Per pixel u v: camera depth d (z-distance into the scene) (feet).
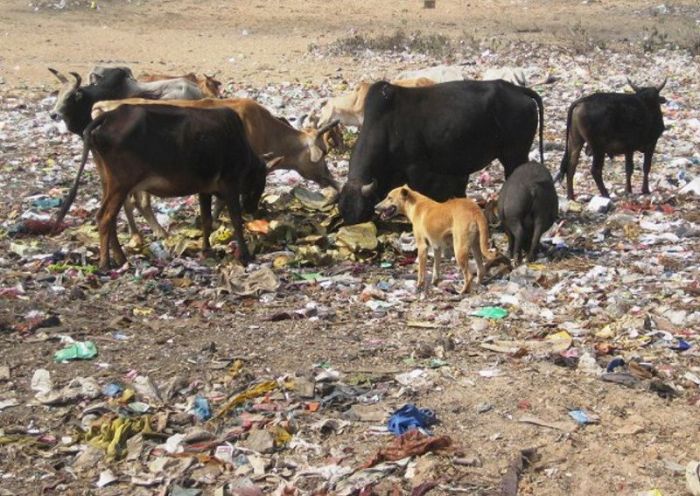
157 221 43.34
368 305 37.09
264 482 29.30
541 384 32.27
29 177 50.49
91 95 50.21
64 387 32.40
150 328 35.55
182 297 37.93
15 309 36.47
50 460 30.07
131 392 32.04
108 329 35.47
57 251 41.14
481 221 37.42
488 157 44.16
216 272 39.86
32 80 75.15
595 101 46.26
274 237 41.91
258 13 107.45
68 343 34.58
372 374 32.81
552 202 39.93
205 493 29.07
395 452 29.73
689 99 64.69
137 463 29.89
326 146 46.75
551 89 69.56
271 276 38.50
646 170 47.83
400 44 88.07
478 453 29.94
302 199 44.86
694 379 32.58
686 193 47.32
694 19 99.76
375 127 43.27
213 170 39.93
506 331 35.14
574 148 46.93
